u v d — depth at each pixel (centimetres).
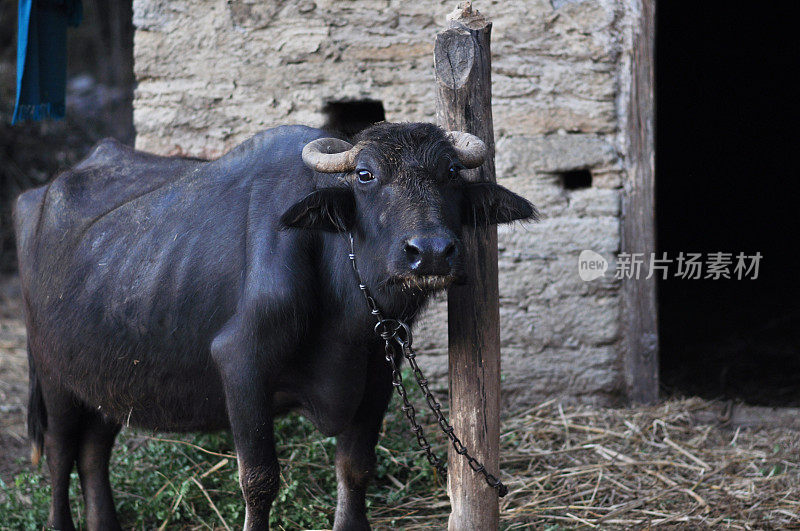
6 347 700
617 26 505
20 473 469
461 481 327
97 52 1477
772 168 1033
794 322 761
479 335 321
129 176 395
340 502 357
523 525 388
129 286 350
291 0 527
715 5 1033
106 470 399
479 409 324
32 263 392
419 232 265
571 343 527
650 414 509
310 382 333
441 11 517
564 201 520
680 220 1067
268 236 314
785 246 1021
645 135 509
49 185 406
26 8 466
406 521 397
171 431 370
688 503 409
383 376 343
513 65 516
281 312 306
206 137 544
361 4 523
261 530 328
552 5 508
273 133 346
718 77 1044
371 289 297
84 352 364
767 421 513
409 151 281
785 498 408
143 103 546
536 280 525
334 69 529
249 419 315
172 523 402
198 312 332
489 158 318
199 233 339
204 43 537
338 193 291
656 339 520
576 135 516
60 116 521
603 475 438
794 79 1020
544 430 491
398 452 438
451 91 311
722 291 879
